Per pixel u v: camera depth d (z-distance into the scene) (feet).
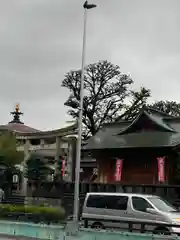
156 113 148.46
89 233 47.83
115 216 66.23
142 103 225.15
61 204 119.96
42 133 191.83
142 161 137.28
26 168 156.97
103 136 151.84
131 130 144.46
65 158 182.91
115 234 46.19
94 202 69.51
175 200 103.86
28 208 92.17
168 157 130.62
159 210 62.85
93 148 143.33
